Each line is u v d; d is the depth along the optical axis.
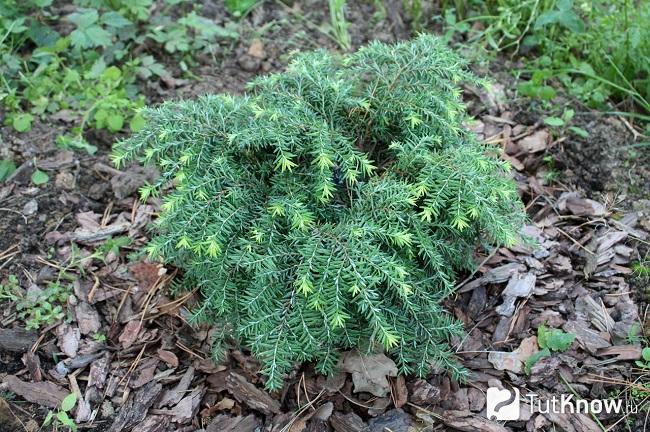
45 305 0.89
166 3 1.29
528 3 1.21
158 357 0.86
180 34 1.19
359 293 0.72
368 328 0.77
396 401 0.81
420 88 0.83
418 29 1.26
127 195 1.03
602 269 0.94
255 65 1.20
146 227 0.98
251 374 0.83
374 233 0.74
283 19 1.29
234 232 0.77
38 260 0.94
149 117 0.83
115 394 0.83
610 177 1.04
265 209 0.78
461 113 0.89
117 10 1.22
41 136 1.07
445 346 0.80
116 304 0.90
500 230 0.76
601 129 1.09
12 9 1.18
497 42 1.24
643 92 1.14
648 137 1.09
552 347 0.85
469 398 0.82
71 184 1.03
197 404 0.81
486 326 0.88
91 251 0.96
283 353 0.73
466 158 0.78
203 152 0.79
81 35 1.10
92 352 0.86
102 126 1.08
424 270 0.79
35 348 0.86
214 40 1.24
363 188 0.78
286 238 0.75
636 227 0.98
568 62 1.20
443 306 0.89
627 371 0.84
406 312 0.77
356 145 0.85
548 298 0.91
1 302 0.90
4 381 0.83
